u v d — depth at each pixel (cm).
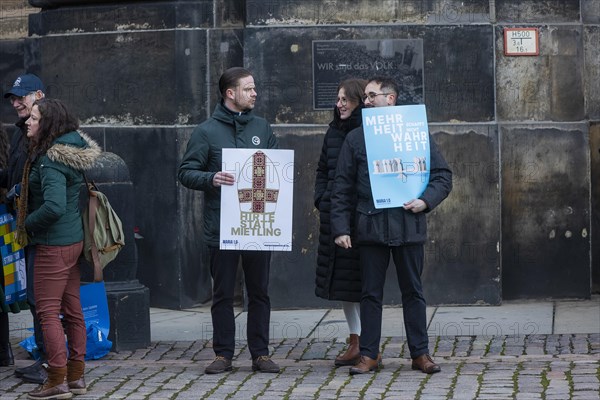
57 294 706
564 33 1023
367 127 755
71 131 705
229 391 721
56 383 705
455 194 1012
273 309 1022
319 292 793
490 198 1011
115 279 867
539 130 1028
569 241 1031
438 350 835
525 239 1032
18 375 772
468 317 965
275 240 764
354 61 1009
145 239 1052
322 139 1012
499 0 1025
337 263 785
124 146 1055
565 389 693
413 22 1009
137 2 1051
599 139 1060
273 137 796
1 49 1140
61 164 693
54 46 1083
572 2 1023
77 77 1073
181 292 1043
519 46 1021
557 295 1035
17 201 733
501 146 1029
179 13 1035
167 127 1038
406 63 1007
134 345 867
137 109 1051
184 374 776
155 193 1046
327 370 780
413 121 757
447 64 1009
